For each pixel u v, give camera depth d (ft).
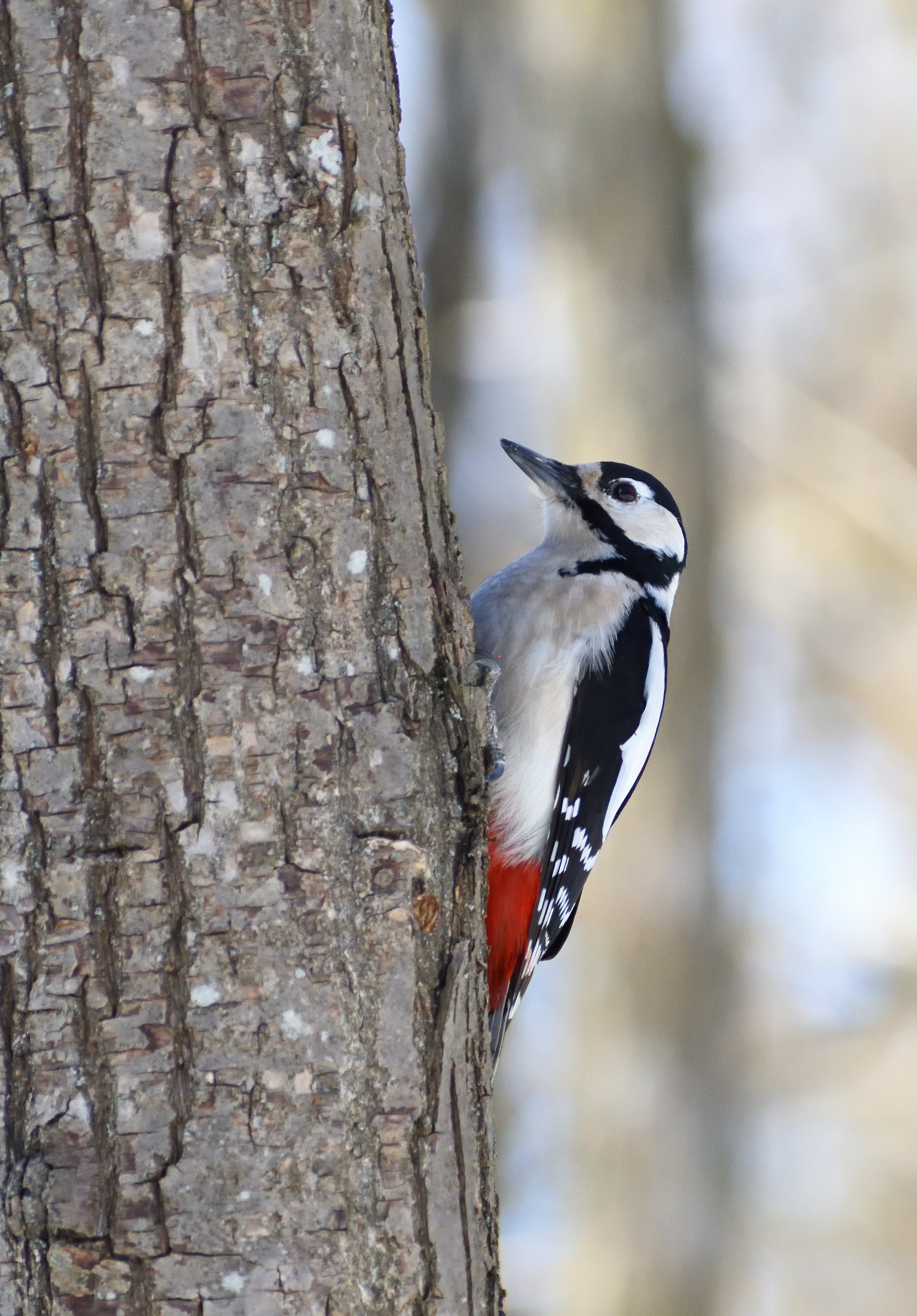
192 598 16.71
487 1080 19.17
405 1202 17.01
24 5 16.63
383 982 17.15
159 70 16.85
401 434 18.49
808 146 75.36
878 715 79.51
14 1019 16.14
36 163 16.62
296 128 17.49
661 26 57.00
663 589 34.94
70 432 16.58
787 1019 75.41
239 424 17.01
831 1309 72.18
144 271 16.75
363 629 17.62
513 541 64.54
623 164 56.34
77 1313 15.75
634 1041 53.26
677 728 54.13
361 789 17.37
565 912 32.53
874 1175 74.23
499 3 58.23
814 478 70.69
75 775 16.33
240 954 16.46
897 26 74.43
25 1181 15.90
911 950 75.15
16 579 16.47
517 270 60.39
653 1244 52.42
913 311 75.87
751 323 70.28
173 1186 16.01
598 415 55.93
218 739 16.65
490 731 25.12
